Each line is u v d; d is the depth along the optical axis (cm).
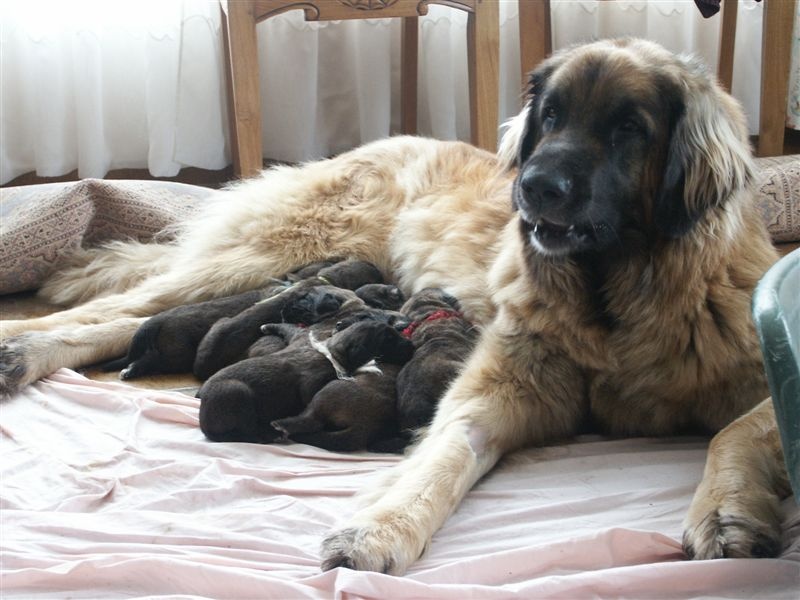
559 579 156
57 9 306
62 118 317
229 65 318
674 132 184
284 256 233
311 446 192
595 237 182
